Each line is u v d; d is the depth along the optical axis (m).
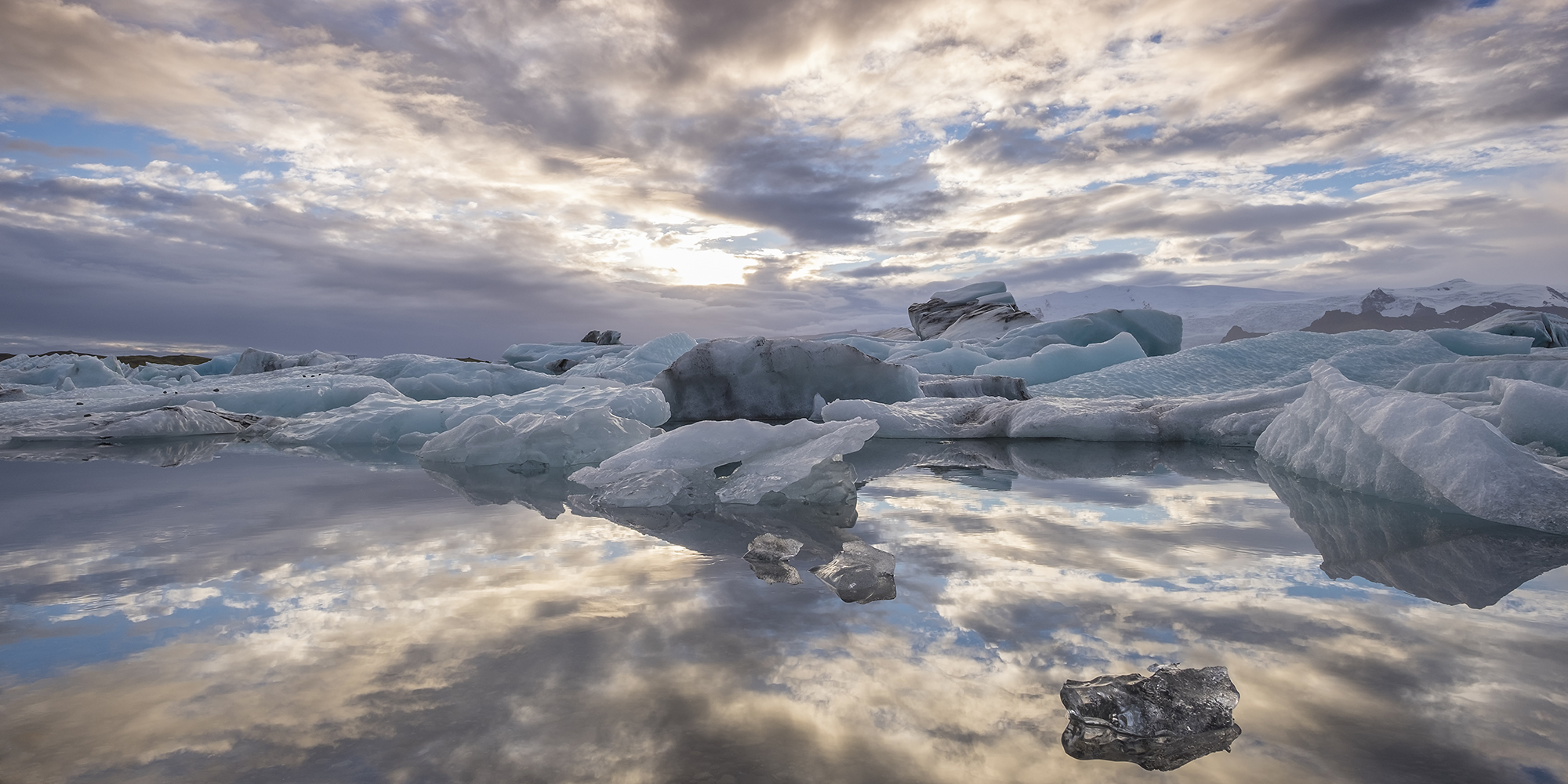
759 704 1.16
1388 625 1.56
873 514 2.95
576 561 2.14
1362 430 3.60
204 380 13.07
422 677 1.28
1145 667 1.31
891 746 1.03
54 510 3.05
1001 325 19.66
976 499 3.29
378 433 6.59
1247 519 2.79
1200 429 6.02
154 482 3.93
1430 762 0.99
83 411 7.89
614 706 1.15
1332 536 2.48
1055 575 1.96
